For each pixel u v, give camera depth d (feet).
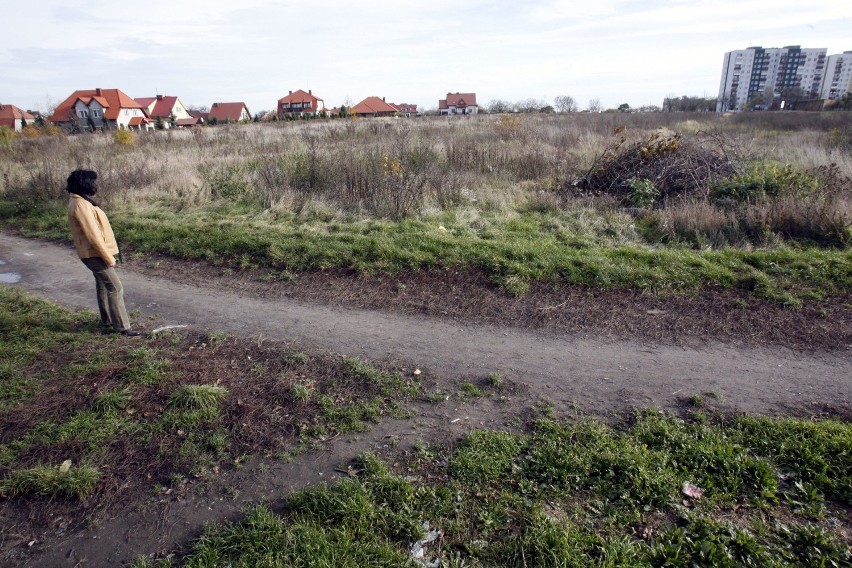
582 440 11.78
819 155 41.47
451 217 29.40
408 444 11.98
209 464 11.37
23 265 25.96
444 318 18.85
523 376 14.80
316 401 13.56
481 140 57.11
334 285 22.08
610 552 8.86
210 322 18.62
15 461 11.32
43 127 113.19
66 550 9.37
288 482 10.85
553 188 34.99
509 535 9.39
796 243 23.76
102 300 17.37
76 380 14.35
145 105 234.38
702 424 12.28
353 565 8.76
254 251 25.63
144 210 33.83
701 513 9.72
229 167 43.37
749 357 15.46
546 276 21.33
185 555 9.18
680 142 35.32
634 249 23.20
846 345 15.76
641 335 17.08
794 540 9.08
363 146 49.29
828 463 10.69
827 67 298.35
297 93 264.72
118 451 11.69
